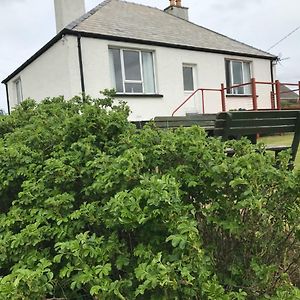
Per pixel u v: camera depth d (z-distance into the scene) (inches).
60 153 102.7
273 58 621.0
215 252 85.3
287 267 93.1
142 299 69.1
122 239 79.4
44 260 70.9
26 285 63.6
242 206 74.6
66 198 85.9
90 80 427.2
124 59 462.6
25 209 93.2
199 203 84.4
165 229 71.7
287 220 87.2
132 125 116.0
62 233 79.4
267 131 177.2
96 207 82.7
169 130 102.3
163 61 492.1
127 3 581.0
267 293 80.9
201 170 83.3
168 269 63.0
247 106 589.9
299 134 186.7
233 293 71.7
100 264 70.9
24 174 103.8
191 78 532.1
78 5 506.9
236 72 585.0
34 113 171.6
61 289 74.6
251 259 83.9
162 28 536.4
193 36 558.3
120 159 82.8
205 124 253.6
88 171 92.4
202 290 65.8
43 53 473.7
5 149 110.0
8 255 81.5
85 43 425.1
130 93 459.2
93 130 112.9
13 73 575.2
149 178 78.8
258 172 78.3
